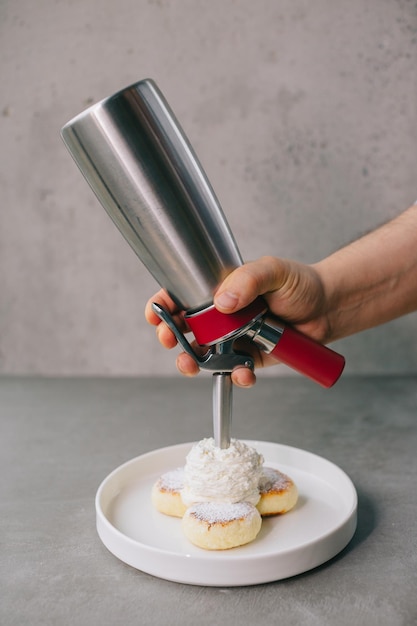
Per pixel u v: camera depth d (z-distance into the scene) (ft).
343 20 4.32
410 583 1.70
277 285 2.02
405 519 2.10
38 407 3.75
